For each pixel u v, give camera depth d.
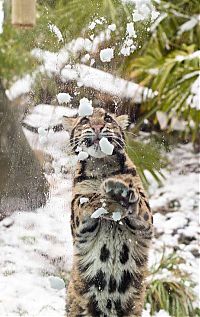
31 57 3.98
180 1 5.25
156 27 5.05
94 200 2.96
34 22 2.78
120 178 2.91
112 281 3.04
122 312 3.07
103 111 3.05
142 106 5.01
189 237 4.62
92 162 3.02
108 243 3.02
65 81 3.51
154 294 3.90
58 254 3.70
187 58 5.05
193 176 5.19
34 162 3.61
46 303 3.63
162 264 4.13
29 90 3.78
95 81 3.48
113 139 3.00
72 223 3.07
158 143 5.20
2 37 4.39
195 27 5.34
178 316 3.90
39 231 3.73
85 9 3.84
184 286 4.00
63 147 3.30
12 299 3.67
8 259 3.79
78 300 3.08
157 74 4.98
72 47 3.59
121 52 3.61
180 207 4.89
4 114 3.72
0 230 3.82
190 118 5.13
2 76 4.45
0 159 3.71
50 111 3.45
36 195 3.65
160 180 5.06
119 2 3.89
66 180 3.40
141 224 2.98
